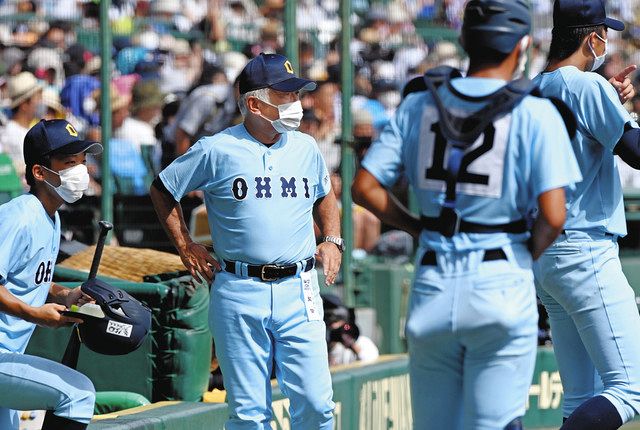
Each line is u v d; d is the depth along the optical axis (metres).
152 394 22.64
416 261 14.77
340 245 18.88
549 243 14.30
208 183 17.59
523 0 14.43
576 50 18.22
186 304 22.59
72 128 16.41
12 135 29.84
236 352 17.67
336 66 32.53
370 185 14.84
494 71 14.45
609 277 18.05
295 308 17.73
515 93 14.11
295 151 17.81
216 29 33.34
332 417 18.27
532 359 14.45
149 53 31.94
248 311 17.52
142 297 22.47
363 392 26.00
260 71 17.30
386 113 32.53
